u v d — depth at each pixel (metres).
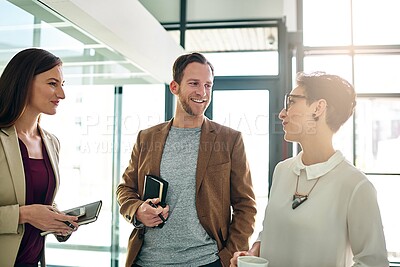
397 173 3.42
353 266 0.99
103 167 2.98
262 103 3.64
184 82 1.53
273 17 3.63
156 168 1.56
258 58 3.68
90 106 2.82
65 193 2.62
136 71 2.93
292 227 1.09
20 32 1.92
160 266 1.49
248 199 1.56
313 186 1.10
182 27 3.64
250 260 0.99
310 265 1.04
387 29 3.51
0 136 1.24
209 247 1.49
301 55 3.54
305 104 1.11
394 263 3.29
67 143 2.63
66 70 2.61
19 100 1.26
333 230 1.04
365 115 3.49
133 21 2.32
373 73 3.50
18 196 1.24
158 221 1.41
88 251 2.85
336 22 3.59
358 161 3.49
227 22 3.71
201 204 1.49
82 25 1.94
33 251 1.31
